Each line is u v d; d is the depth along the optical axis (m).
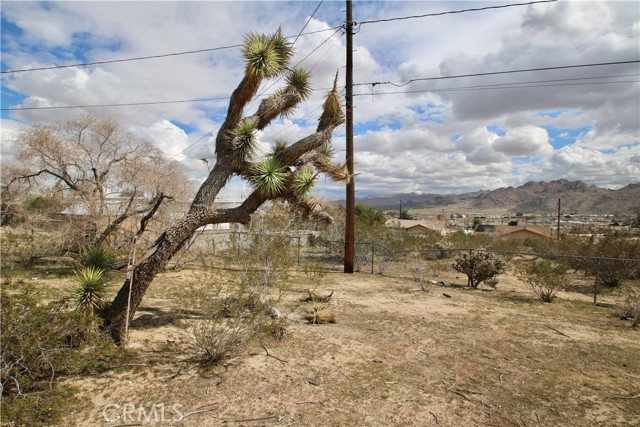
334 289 10.81
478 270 11.61
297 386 4.69
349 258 13.99
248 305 7.15
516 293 11.02
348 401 4.34
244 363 5.36
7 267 11.38
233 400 4.32
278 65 6.68
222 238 16.52
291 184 6.79
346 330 6.94
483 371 5.21
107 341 4.81
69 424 3.78
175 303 8.44
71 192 14.23
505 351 5.99
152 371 5.03
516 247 21.81
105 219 13.30
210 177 6.51
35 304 4.20
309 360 5.50
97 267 6.13
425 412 4.12
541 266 10.38
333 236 17.36
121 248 12.23
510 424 3.91
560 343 6.41
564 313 8.54
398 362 5.48
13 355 3.94
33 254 12.80
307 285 11.16
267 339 6.33
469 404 4.31
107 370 5.01
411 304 9.09
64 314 4.44
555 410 4.20
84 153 13.94
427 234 22.91
